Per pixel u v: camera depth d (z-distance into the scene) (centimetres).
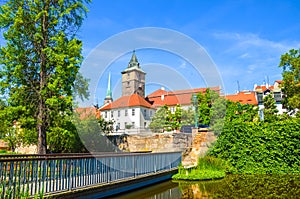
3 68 1238
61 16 1268
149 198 661
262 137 1146
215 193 726
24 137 1375
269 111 2219
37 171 472
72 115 1162
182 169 1010
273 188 783
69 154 833
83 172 579
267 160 1124
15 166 443
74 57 1212
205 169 1046
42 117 1205
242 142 1164
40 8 1261
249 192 736
